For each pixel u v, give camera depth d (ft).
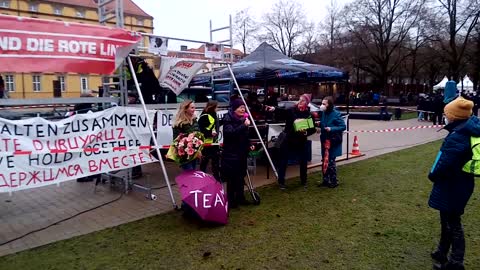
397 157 29.50
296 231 13.88
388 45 112.37
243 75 25.57
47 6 180.86
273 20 148.15
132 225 14.73
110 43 16.44
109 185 20.58
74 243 13.03
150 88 22.98
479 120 9.93
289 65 25.43
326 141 20.17
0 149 14.19
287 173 24.12
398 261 11.40
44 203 17.93
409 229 13.97
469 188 9.97
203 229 14.17
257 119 25.71
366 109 81.61
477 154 9.22
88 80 135.44
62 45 15.05
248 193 19.35
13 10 170.50
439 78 144.05
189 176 15.34
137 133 18.43
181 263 11.39
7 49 13.75
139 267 11.17
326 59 122.72
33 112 22.21
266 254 11.96
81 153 16.35
